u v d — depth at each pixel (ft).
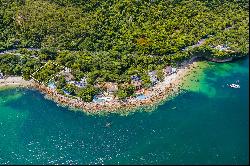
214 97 579.48
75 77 607.37
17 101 582.76
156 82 604.08
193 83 610.24
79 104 563.48
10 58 651.25
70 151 488.85
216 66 654.12
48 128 528.22
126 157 474.08
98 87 587.27
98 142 499.51
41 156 483.92
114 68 620.90
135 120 533.14
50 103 572.92
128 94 576.20
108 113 546.67
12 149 497.05
